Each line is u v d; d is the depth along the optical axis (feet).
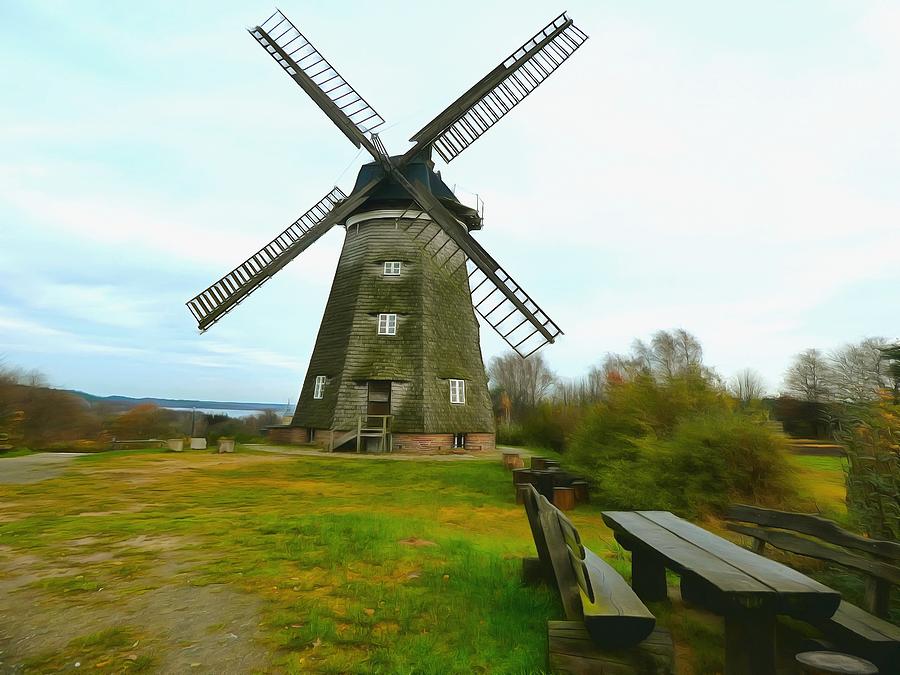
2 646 14.60
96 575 20.51
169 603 17.60
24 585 19.36
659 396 43.55
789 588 10.54
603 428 44.80
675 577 21.38
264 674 13.07
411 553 23.59
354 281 94.43
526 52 85.15
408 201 92.48
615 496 38.01
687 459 35.81
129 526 28.96
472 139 85.81
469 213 92.94
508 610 16.88
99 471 55.57
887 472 17.37
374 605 17.29
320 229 82.07
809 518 16.08
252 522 30.17
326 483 50.31
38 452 90.07
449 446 86.58
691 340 220.43
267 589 18.92
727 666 11.08
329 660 13.67
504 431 118.62
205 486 46.16
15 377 107.96
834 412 20.63
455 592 18.57
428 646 14.28
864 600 15.57
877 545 13.56
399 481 52.54
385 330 90.12
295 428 94.07
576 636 12.17
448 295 96.53
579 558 11.68
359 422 81.71
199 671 13.20
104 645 14.60
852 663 9.82
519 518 36.14
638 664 11.74
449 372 90.53
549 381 281.95
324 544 25.09
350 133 83.56
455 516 36.06
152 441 103.24
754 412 37.65
